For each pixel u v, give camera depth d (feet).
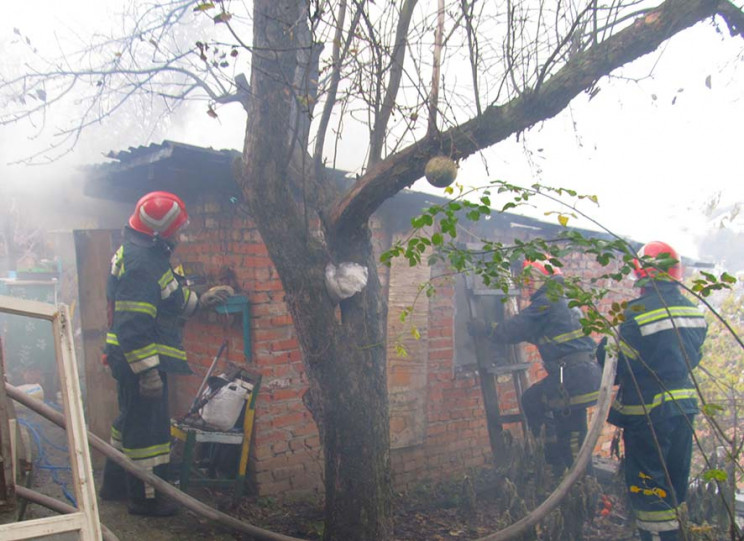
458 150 9.18
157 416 12.10
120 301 11.46
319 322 10.38
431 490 16.11
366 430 10.54
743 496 13.93
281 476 14.07
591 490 13.04
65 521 6.40
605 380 13.46
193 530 11.91
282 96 9.73
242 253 14.14
